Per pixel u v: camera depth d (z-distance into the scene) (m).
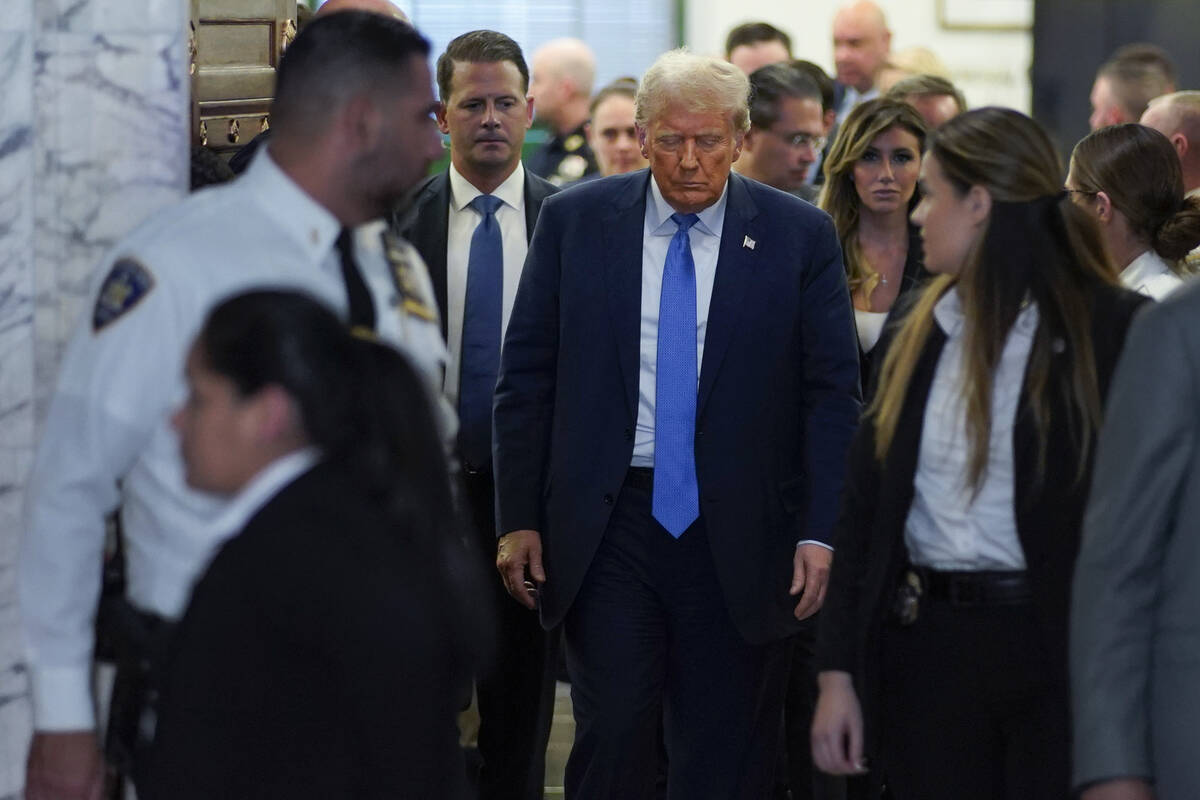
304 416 3.78
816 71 10.09
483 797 7.98
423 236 7.89
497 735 7.96
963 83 15.03
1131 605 4.28
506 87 7.83
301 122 4.51
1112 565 4.29
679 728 6.97
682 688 6.93
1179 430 4.18
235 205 4.52
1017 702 5.18
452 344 7.85
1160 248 7.16
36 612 4.41
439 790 3.73
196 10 6.66
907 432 5.20
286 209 4.52
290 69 4.54
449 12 15.41
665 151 6.57
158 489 4.30
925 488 5.19
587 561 6.75
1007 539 5.11
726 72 6.66
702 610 6.82
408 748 3.64
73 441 4.32
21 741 5.93
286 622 3.65
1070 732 5.05
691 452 6.75
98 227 5.91
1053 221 5.12
